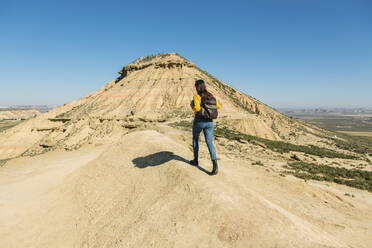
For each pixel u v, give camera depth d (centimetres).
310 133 9544
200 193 491
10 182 1444
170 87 10219
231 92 12094
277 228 382
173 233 414
